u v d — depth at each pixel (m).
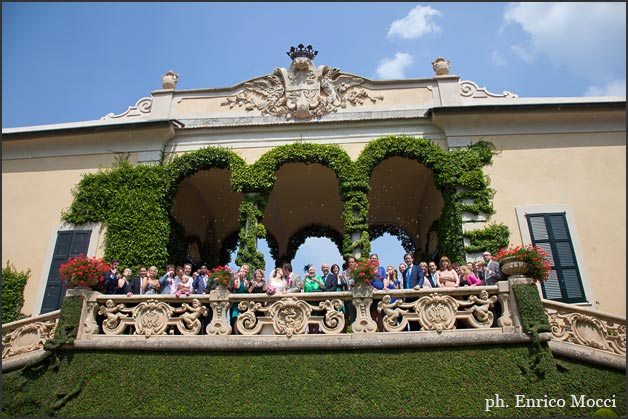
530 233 11.16
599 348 7.22
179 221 14.16
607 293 10.52
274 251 17.31
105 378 7.33
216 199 15.71
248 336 7.46
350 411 6.82
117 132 12.70
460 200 11.52
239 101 13.34
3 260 11.76
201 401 7.04
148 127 12.52
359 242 10.97
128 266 11.30
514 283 7.53
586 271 10.72
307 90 13.12
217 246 17.38
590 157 11.94
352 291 7.68
